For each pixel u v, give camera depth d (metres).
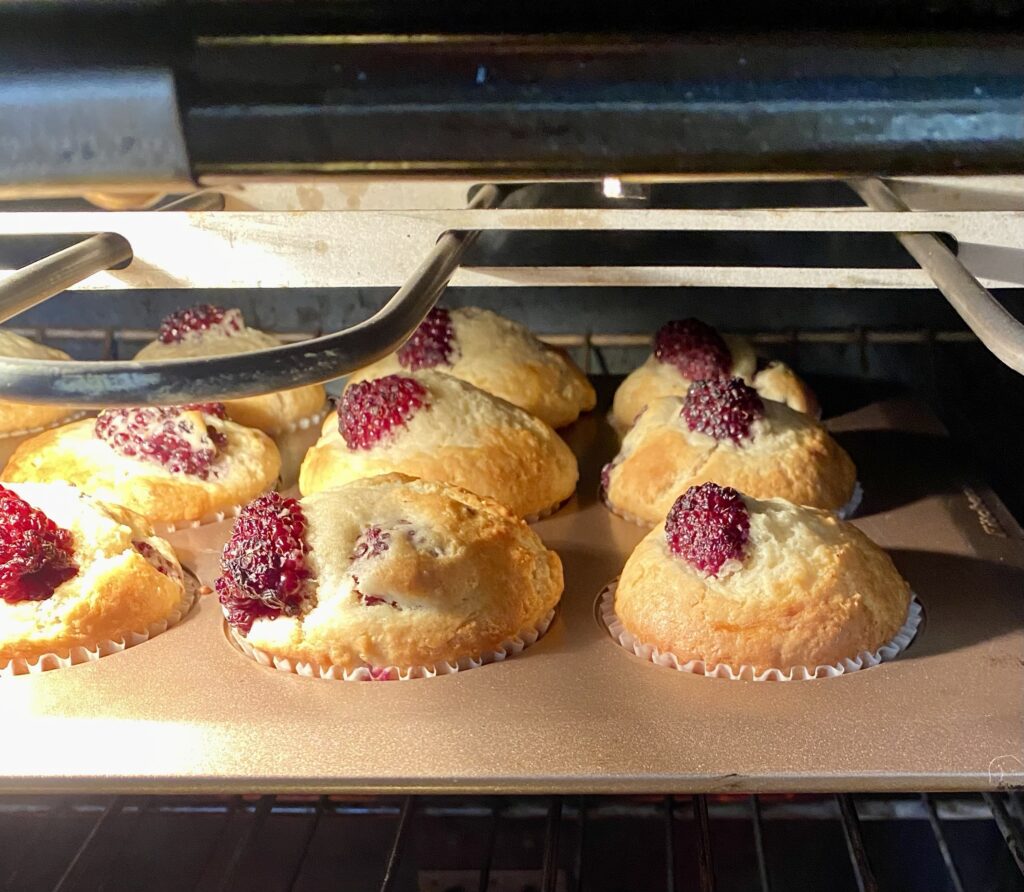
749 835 0.22
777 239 0.26
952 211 0.19
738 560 0.20
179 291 0.34
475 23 0.12
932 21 0.12
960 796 0.21
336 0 0.12
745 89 0.12
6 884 0.21
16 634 0.20
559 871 0.22
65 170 0.12
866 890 0.17
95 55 0.12
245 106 0.12
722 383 0.26
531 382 0.30
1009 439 0.31
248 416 0.30
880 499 0.26
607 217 0.19
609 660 0.20
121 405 0.13
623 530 0.25
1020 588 0.22
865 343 0.33
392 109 0.12
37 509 0.21
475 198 0.22
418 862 0.22
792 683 0.19
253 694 0.20
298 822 0.22
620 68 0.12
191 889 0.22
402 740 0.18
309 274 0.21
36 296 0.16
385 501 0.22
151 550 0.23
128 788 0.17
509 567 0.21
